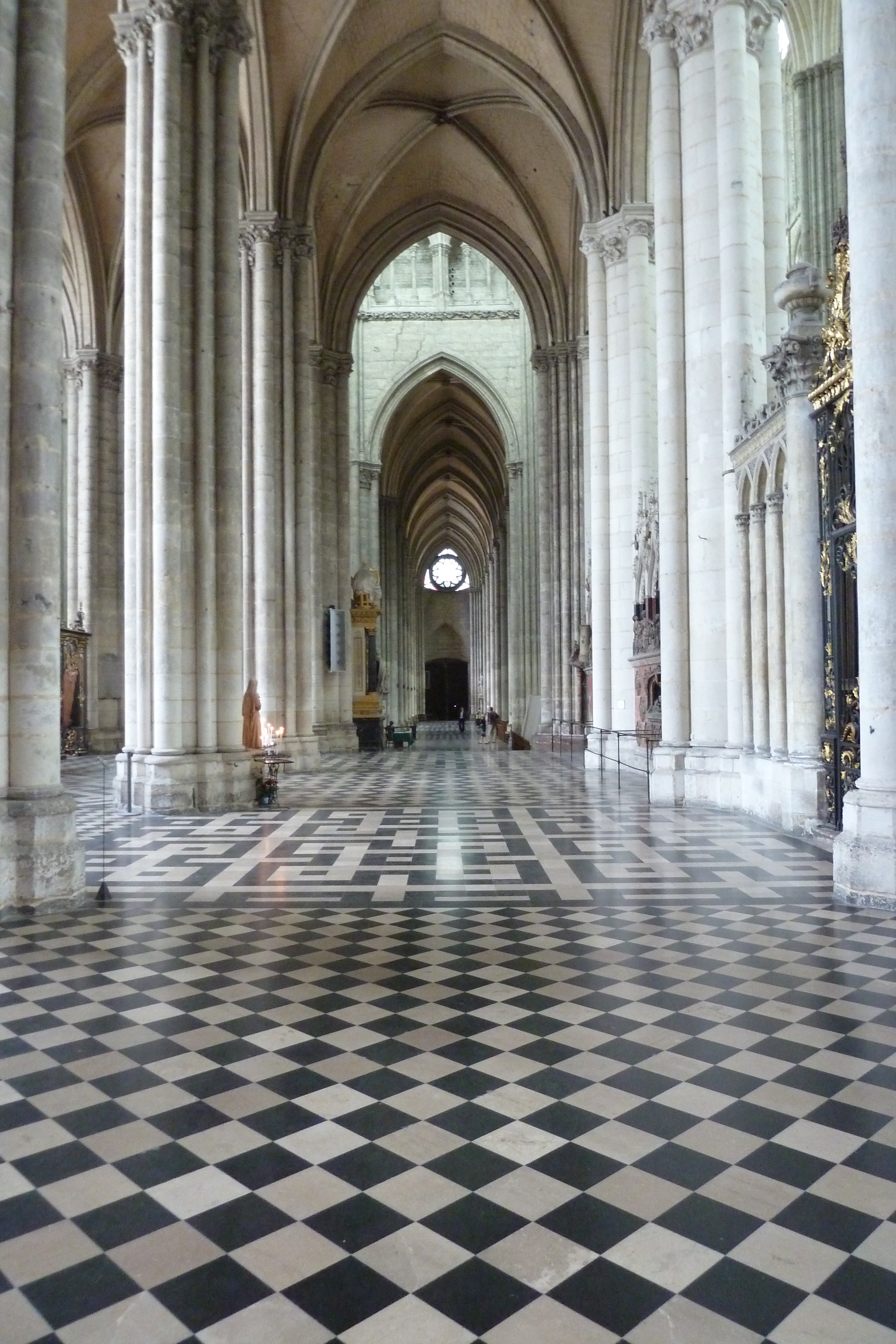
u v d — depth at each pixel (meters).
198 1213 3.14
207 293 14.68
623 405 21.78
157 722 14.16
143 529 14.28
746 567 13.35
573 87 22.25
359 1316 2.61
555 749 31.62
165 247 14.15
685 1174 3.38
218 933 6.82
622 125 21.34
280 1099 4.01
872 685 7.76
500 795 16.52
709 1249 2.92
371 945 6.46
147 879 8.87
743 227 13.57
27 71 8.27
